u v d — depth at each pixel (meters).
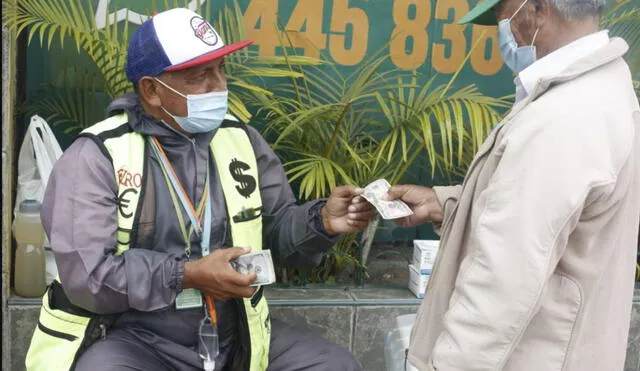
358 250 3.73
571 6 1.74
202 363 2.30
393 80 3.84
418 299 3.51
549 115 1.64
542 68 1.82
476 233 1.69
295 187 3.73
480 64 3.90
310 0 3.71
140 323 2.28
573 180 1.59
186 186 2.29
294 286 3.62
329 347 2.50
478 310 1.66
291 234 2.50
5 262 3.21
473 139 3.38
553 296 1.75
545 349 1.77
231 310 2.39
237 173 2.39
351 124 3.69
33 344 2.26
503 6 1.89
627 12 3.78
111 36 3.52
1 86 3.13
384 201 2.36
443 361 1.72
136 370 2.18
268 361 2.46
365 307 3.45
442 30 3.84
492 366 1.65
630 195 1.75
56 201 2.16
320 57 3.77
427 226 4.04
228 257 2.13
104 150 2.19
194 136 2.33
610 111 1.65
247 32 3.69
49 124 3.60
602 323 1.80
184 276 2.13
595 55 1.71
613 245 1.74
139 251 2.16
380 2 3.77
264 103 3.50
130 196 2.20
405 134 3.58
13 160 3.39
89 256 2.10
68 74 3.56
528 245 1.60
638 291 3.73
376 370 3.52
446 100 3.53
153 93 2.22
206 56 2.17
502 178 1.66
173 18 2.20
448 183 3.92
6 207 3.22
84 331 2.23
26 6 3.22
